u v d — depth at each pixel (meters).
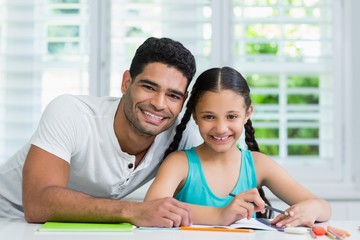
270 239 1.03
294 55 2.28
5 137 2.25
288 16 2.28
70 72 2.26
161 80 1.29
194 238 1.01
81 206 1.17
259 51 2.31
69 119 1.37
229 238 1.03
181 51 1.31
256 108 2.27
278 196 1.55
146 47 1.31
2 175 1.65
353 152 2.27
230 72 1.47
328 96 2.31
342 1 2.29
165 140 1.55
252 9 2.27
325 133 2.31
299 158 2.29
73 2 2.26
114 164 1.45
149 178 1.60
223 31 2.23
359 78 2.28
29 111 2.26
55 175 1.29
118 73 2.23
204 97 1.44
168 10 2.23
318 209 1.30
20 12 2.26
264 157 1.56
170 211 1.16
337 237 1.05
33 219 1.21
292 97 2.31
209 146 1.48
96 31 2.21
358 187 2.23
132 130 1.37
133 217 1.16
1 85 2.26
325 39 2.29
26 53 2.25
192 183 1.49
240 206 1.24
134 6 2.23
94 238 1.01
